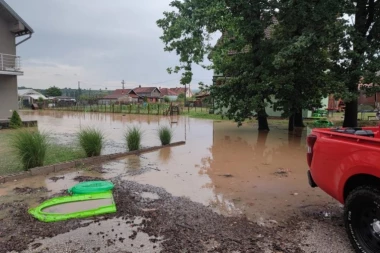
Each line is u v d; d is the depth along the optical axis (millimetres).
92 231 3264
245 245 2973
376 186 2686
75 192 4562
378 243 2639
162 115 26375
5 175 5371
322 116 20828
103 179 5441
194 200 4336
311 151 3504
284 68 11047
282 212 3875
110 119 22406
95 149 7172
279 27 12039
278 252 2842
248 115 12422
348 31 10234
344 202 3018
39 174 5754
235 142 10414
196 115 25266
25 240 3043
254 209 3980
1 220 3555
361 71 10031
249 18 11695
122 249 2875
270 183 5277
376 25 11711
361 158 2717
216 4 10180
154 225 3430
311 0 10000
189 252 2826
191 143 10172
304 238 3127
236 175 5855
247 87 11844
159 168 6414
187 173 5984
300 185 5141
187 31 10531
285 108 11836
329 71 11359
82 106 39844
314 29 10039
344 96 9914
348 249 2895
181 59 11102
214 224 3477
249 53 12375
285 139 11148
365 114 23047
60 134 12391
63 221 3520
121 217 3660
